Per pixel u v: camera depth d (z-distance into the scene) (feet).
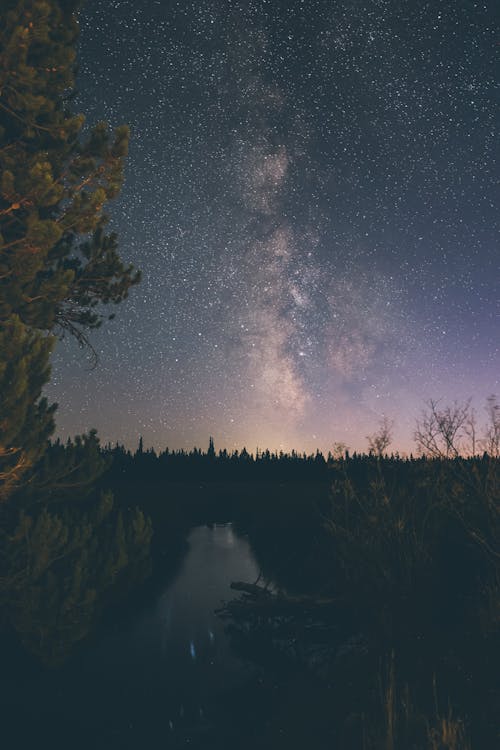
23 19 23.36
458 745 16.66
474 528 28.73
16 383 22.89
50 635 24.66
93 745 19.79
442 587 28.37
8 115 26.81
